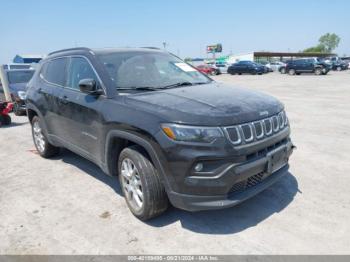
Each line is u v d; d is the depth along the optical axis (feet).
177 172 9.21
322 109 32.45
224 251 9.22
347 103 36.50
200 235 10.02
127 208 11.87
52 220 11.20
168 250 9.35
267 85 64.69
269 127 10.25
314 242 9.48
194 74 14.74
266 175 10.23
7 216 11.57
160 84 12.74
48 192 13.50
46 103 15.83
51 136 16.38
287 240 9.61
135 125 9.88
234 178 9.12
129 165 10.99
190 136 8.97
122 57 13.52
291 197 12.28
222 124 9.04
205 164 9.05
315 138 20.79
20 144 21.85
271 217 10.90
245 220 10.78
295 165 15.70
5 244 9.87
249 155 9.53
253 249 9.26
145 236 10.07
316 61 99.66
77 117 13.20
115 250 9.43
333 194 12.46
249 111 9.84
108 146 11.42
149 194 10.06
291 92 49.85
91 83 11.55
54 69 16.03
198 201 9.23
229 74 127.13
